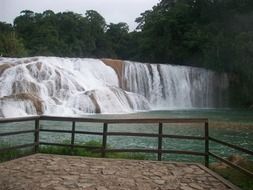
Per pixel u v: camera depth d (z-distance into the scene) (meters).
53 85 33.56
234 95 51.00
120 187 7.20
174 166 9.38
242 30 55.34
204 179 8.02
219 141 8.85
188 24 63.38
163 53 65.56
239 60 49.75
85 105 32.09
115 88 36.78
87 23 86.31
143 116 30.48
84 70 39.91
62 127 21.92
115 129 22.00
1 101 26.80
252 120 28.59
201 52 58.53
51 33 75.25
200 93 48.78
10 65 34.66
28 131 10.27
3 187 6.97
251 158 14.82
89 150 11.32
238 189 7.23
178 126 24.12
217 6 59.47
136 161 9.90
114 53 88.12
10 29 78.94
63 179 7.68
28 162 9.29
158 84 45.03
